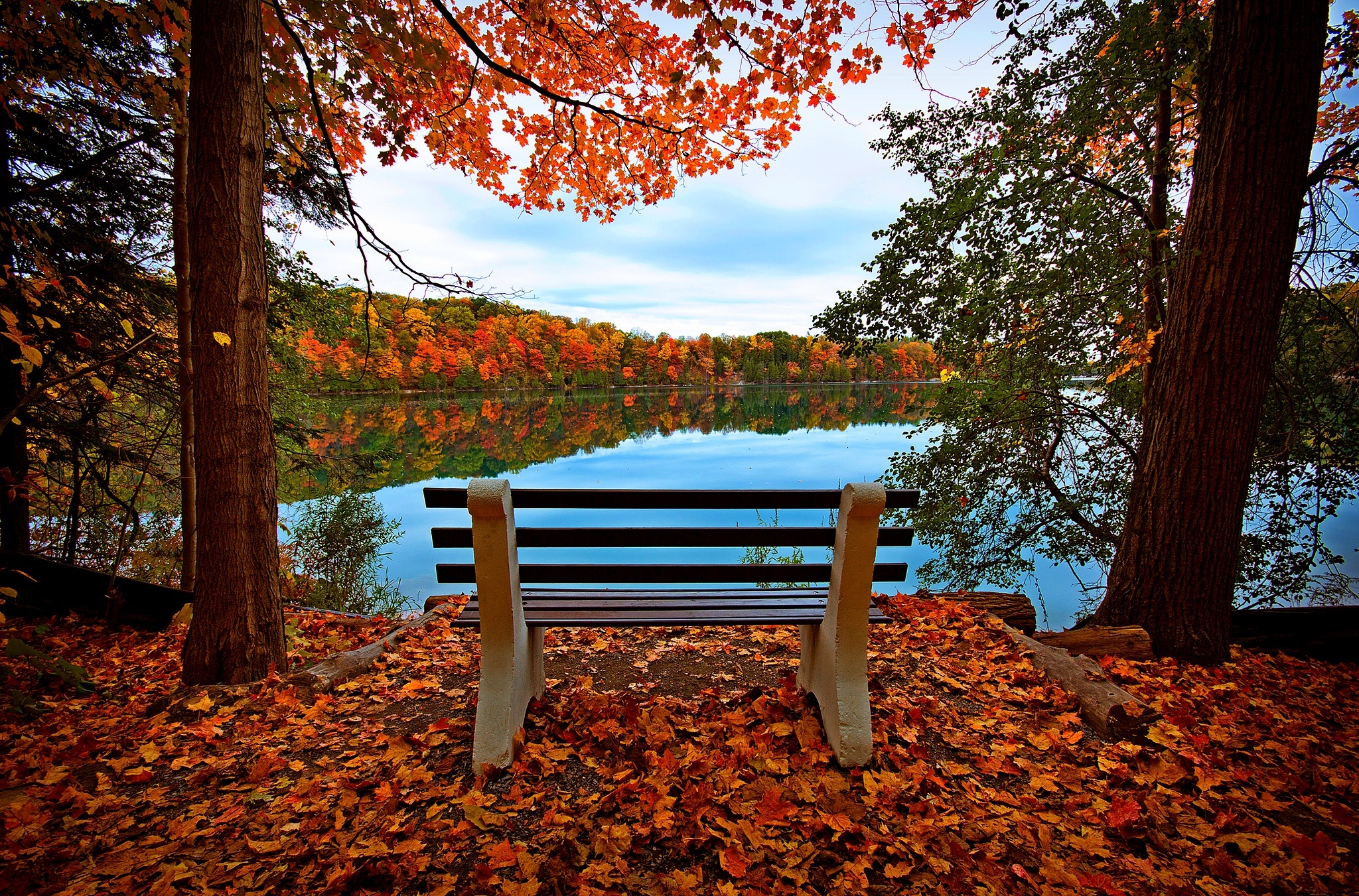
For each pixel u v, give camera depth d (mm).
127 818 1731
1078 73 5172
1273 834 1651
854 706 1943
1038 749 2076
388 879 1456
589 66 4742
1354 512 9906
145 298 5516
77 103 4707
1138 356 5164
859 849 1535
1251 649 3559
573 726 2172
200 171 2613
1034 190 4551
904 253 5406
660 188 5398
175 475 6965
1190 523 3139
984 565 7055
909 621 3432
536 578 2047
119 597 3861
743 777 1851
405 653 3133
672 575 2088
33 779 1924
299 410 7504
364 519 7547
